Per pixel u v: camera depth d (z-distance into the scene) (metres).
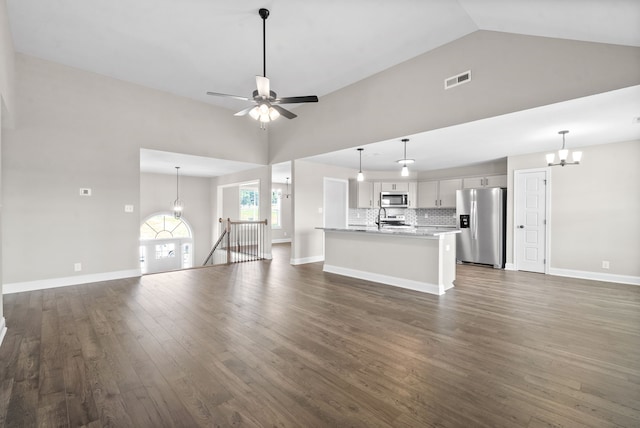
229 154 6.31
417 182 7.50
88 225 4.58
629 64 2.68
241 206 10.82
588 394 1.83
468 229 6.18
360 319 3.09
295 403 1.75
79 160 4.50
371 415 1.64
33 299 3.73
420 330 2.82
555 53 3.06
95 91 4.65
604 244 4.70
